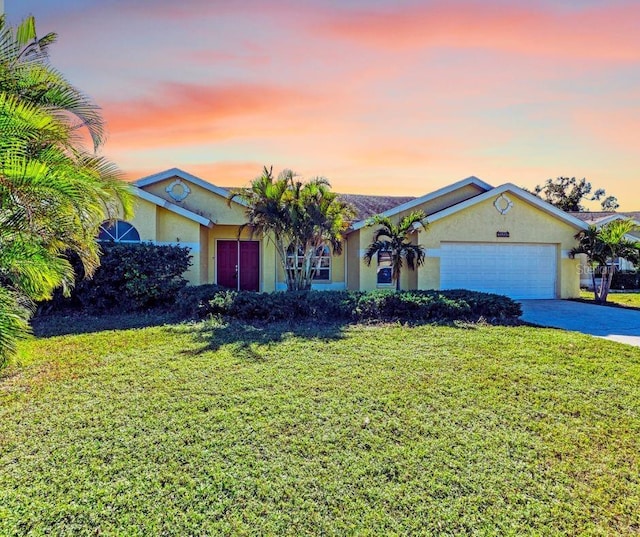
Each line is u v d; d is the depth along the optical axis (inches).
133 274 456.1
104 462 147.3
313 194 518.6
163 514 121.0
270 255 661.3
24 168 177.3
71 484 133.9
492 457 153.9
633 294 767.1
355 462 149.6
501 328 387.2
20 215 197.3
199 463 147.6
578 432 174.6
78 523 116.6
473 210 635.5
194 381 231.3
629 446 163.5
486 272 645.3
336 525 117.8
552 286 668.1
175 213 576.1
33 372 244.8
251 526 117.0
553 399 210.4
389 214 658.8
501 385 229.5
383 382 232.7
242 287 703.1
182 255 499.5
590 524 118.9
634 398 212.5
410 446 161.5
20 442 160.7
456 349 306.3
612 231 616.7
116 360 270.8
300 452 156.2
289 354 288.4
